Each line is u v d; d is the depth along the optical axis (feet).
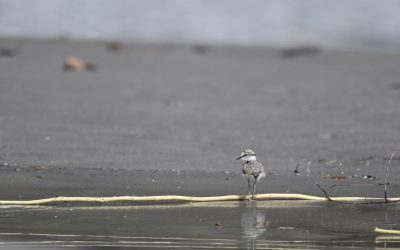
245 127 67.10
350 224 38.75
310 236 36.50
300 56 114.93
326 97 82.94
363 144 60.54
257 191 45.65
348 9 148.05
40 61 105.19
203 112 73.82
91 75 95.35
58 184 46.60
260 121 69.92
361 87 89.61
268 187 46.75
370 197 44.39
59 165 51.70
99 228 37.45
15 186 45.83
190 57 112.88
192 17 142.20
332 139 62.49
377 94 84.79
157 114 72.13
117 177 48.73
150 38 127.44
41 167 50.96
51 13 142.10
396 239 36.22
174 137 62.28
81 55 111.86
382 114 73.46
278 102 79.87
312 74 99.40
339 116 72.59
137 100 79.51
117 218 39.32
